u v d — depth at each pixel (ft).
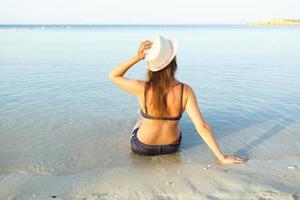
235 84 31.35
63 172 13.83
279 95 26.76
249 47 73.77
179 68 41.83
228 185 12.15
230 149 16.07
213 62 47.67
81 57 54.85
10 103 24.43
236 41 96.12
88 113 22.02
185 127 19.27
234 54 58.80
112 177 13.21
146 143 15.08
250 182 12.34
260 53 60.23
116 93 27.66
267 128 19.07
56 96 26.61
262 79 33.94
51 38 120.47
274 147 16.30
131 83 14.08
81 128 19.16
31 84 31.37
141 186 12.31
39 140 17.37
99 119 20.79
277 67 42.37
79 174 13.62
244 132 18.45
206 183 12.38
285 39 103.24
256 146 16.46
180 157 15.23
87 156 15.46
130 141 15.85
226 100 25.23
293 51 63.41
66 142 17.12
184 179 12.80
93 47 76.59
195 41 97.55
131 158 15.23
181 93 13.96
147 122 14.67
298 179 12.59
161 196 11.51
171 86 13.98
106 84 31.42
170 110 14.26
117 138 17.70
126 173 13.56
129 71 39.88
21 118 20.90
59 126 19.48
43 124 19.83
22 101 25.03
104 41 101.91
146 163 14.64
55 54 59.57
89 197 11.53
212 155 15.39
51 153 15.78
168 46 13.35
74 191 12.09
